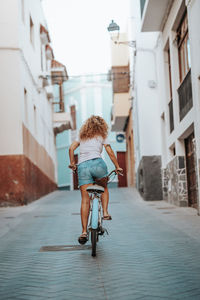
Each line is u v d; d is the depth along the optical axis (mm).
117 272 4996
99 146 6168
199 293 4090
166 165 16875
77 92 40656
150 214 11422
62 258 5926
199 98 10508
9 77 16547
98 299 3979
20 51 16828
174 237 7492
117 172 6270
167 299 3918
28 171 17312
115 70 25656
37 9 23156
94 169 5977
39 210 14008
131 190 23406
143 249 6430
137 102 19266
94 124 6211
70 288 4383
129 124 27156
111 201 17281
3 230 9180
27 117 18219
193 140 11336
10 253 6504
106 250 6391
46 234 8383
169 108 15461
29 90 19141
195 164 11391
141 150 18188
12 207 15977
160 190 17750
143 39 18531
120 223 9586
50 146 28547
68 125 31562
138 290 4234
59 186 41500
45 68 25422
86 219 6098
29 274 5066
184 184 13492
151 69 18484
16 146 16312
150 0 13562
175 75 14000
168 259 5688
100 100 39938
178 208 13062
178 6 12484
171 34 14055
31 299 4039
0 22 16719
